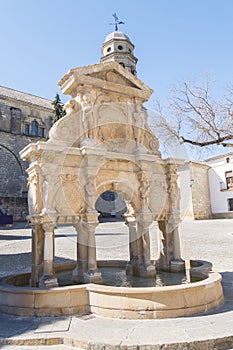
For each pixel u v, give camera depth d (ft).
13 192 115.75
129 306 15.97
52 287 18.01
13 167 117.91
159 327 14.47
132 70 85.35
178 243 24.85
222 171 117.08
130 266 24.03
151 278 22.18
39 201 20.12
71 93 23.68
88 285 17.60
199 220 105.70
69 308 16.92
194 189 111.14
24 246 50.90
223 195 115.75
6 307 17.44
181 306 16.05
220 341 12.92
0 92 124.88
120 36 86.63
